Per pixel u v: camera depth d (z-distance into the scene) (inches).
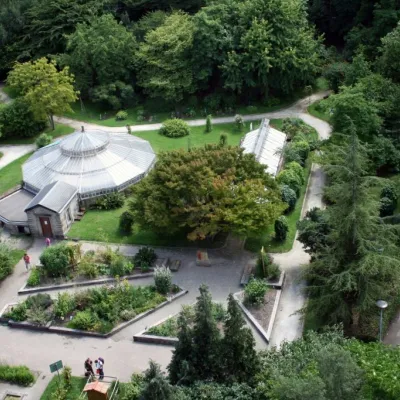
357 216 1753.2
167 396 1400.1
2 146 3560.5
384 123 3043.8
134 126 3737.7
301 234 2220.7
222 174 2349.9
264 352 1759.4
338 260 1831.9
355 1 4207.7
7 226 2679.6
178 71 3848.4
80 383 1847.9
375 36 3858.3
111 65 3983.8
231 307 1589.6
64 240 2586.1
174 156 2468.0
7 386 1855.3
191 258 2411.4
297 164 2898.6
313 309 1898.4
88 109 4010.8
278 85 3828.7
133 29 4281.5
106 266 2359.7
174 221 2337.6
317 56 3905.0
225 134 3531.0
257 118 3725.4
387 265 1748.3
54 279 2319.1
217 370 1622.8
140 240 2544.3
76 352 1984.5
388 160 2881.4
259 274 2263.8
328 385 1357.0
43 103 3518.7
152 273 2321.6
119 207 2790.4
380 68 3339.1
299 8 3890.3
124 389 1795.0
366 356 1573.6
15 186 3043.8
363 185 1753.2
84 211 2765.7
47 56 4311.0
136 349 1982.0
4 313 2155.5
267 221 2240.4
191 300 2178.9
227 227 2278.5
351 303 1893.5
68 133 3683.6
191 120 3774.6
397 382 1459.2
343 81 3661.4
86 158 2837.1
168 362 1913.1
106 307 2101.4
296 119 3479.3
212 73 3907.5
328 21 4490.7
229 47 3779.5
